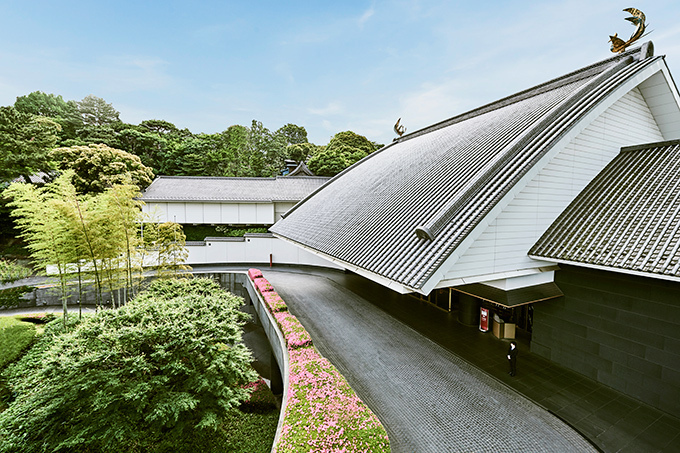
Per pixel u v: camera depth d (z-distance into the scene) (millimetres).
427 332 11766
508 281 8305
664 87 10422
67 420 6539
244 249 24969
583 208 8977
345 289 17906
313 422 5379
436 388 8102
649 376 7285
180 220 28609
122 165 26578
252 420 10336
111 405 6586
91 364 6602
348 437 5051
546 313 9609
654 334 7148
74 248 13266
